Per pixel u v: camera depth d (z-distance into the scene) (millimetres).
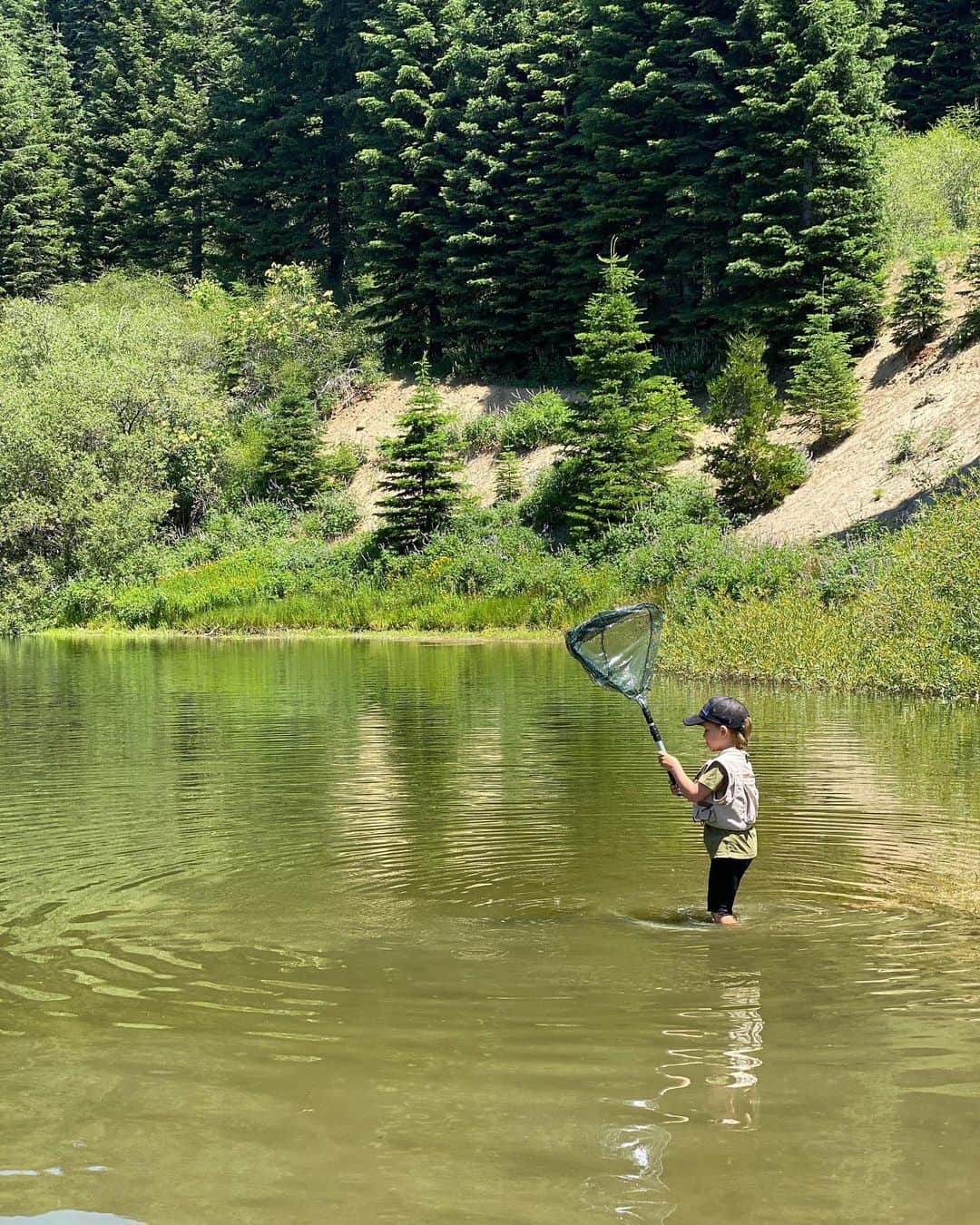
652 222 37906
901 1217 3074
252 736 12867
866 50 34875
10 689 18422
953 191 38156
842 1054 4168
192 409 41094
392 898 6418
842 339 31156
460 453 38812
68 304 50156
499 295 41438
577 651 6652
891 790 9328
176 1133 3570
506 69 42844
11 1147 3490
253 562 35844
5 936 5738
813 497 28359
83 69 72750
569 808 8852
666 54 37188
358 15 51094
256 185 52875
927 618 16359
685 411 32031
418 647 26141
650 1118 3650
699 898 6410
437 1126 3602
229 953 5445
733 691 16656
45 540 36688
